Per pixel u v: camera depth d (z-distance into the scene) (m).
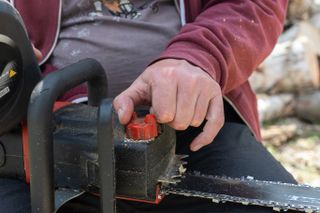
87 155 1.29
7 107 1.35
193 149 1.35
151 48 1.82
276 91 4.69
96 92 1.49
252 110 2.01
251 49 1.66
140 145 1.23
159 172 1.30
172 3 1.90
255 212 1.39
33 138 1.20
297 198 1.35
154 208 1.63
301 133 4.45
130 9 1.86
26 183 1.46
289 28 4.91
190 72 1.33
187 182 1.42
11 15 1.28
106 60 1.82
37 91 1.22
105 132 1.16
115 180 1.24
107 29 1.84
